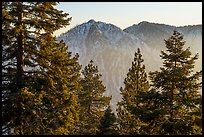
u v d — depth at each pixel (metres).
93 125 36.25
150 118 15.64
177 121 15.88
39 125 14.96
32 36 15.88
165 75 16.53
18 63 15.68
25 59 16.12
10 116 14.87
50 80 15.91
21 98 14.30
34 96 14.66
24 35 15.62
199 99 15.62
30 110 14.60
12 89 15.35
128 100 29.50
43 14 15.57
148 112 15.90
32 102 14.56
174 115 16.47
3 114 14.86
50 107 15.83
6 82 15.88
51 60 16.17
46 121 15.16
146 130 16.50
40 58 16.23
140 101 16.53
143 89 29.38
